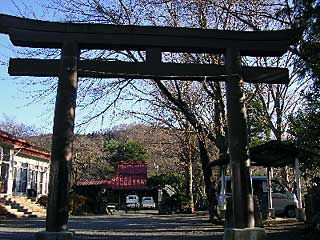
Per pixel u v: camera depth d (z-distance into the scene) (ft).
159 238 40.45
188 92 60.23
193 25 52.34
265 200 65.72
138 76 31.12
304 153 53.16
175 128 66.23
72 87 30.12
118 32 31.48
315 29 30.42
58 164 28.68
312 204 44.47
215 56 52.39
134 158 162.40
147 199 138.72
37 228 51.47
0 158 85.10
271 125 73.61
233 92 31.55
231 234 29.30
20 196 94.58
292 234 42.45
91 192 107.14
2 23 30.48
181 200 105.40
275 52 33.04
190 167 104.78
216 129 58.49
